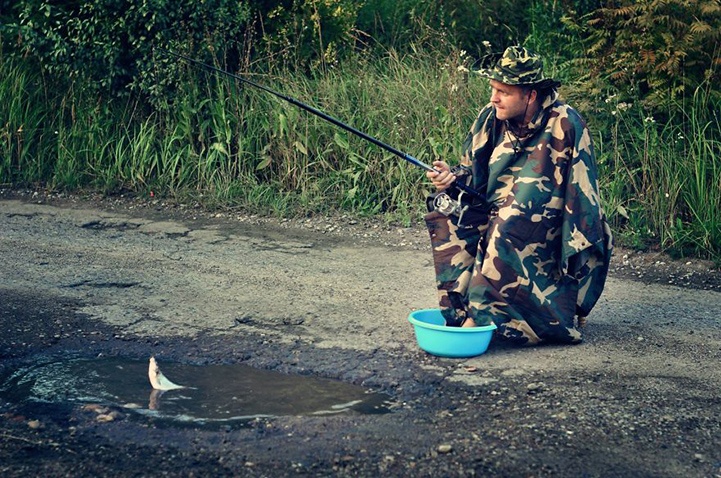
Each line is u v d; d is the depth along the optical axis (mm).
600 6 9250
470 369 4574
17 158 9258
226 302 5707
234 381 4453
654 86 7945
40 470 3471
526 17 10367
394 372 4539
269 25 9727
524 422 3941
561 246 4801
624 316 5582
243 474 3459
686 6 7930
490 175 4914
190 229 7684
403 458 3590
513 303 4816
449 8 10461
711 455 3678
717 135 7781
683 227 7250
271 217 8102
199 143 9039
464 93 8688
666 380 4484
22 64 9469
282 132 8531
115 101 9359
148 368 4625
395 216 8047
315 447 3689
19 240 7137
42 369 4590
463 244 4949
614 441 3773
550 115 4781
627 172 7641
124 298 5742
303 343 4977
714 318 5602
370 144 8469
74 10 9102
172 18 8898
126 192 8805
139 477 3430
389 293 5988
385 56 10000
